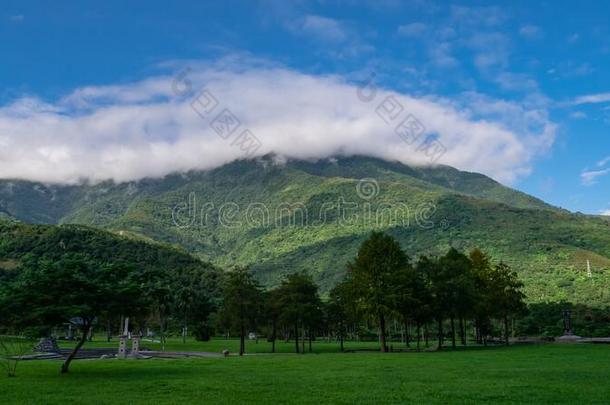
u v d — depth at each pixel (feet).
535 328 371.35
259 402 68.95
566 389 79.82
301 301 247.50
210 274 653.71
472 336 381.81
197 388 84.89
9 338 156.35
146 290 135.13
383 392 78.07
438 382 90.99
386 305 212.23
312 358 168.55
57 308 108.78
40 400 72.59
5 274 420.36
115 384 91.61
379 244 226.58
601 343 234.79
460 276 235.20
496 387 82.89
